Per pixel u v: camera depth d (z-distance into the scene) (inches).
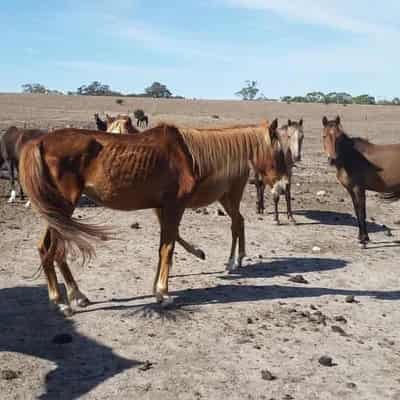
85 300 163.8
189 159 162.4
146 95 2925.7
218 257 225.5
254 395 115.3
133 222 280.7
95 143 151.4
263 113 1563.7
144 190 157.6
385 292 189.6
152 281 190.2
